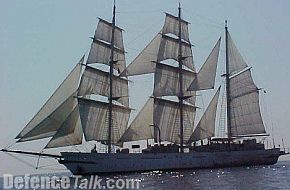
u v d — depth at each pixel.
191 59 103.62
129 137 91.38
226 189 57.88
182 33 102.38
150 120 95.19
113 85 90.25
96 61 87.50
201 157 95.44
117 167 84.25
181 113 99.75
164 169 90.00
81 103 83.50
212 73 101.44
